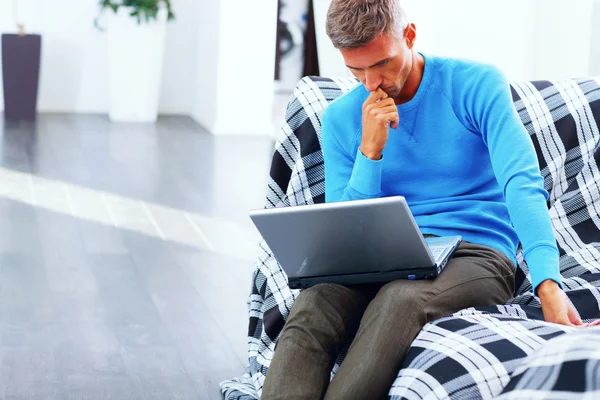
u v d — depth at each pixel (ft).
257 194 17.06
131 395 8.32
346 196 7.07
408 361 5.99
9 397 8.15
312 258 6.66
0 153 19.81
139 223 14.62
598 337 5.18
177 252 13.09
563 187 8.43
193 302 10.98
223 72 23.70
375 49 6.53
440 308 6.30
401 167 7.13
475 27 13.85
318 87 8.74
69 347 9.39
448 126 7.00
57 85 26.53
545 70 13.57
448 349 5.84
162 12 25.13
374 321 6.15
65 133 22.88
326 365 6.30
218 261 12.73
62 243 13.28
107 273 11.98
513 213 6.41
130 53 25.14
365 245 6.38
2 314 10.27
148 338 9.76
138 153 20.62
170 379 8.73
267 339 8.23
